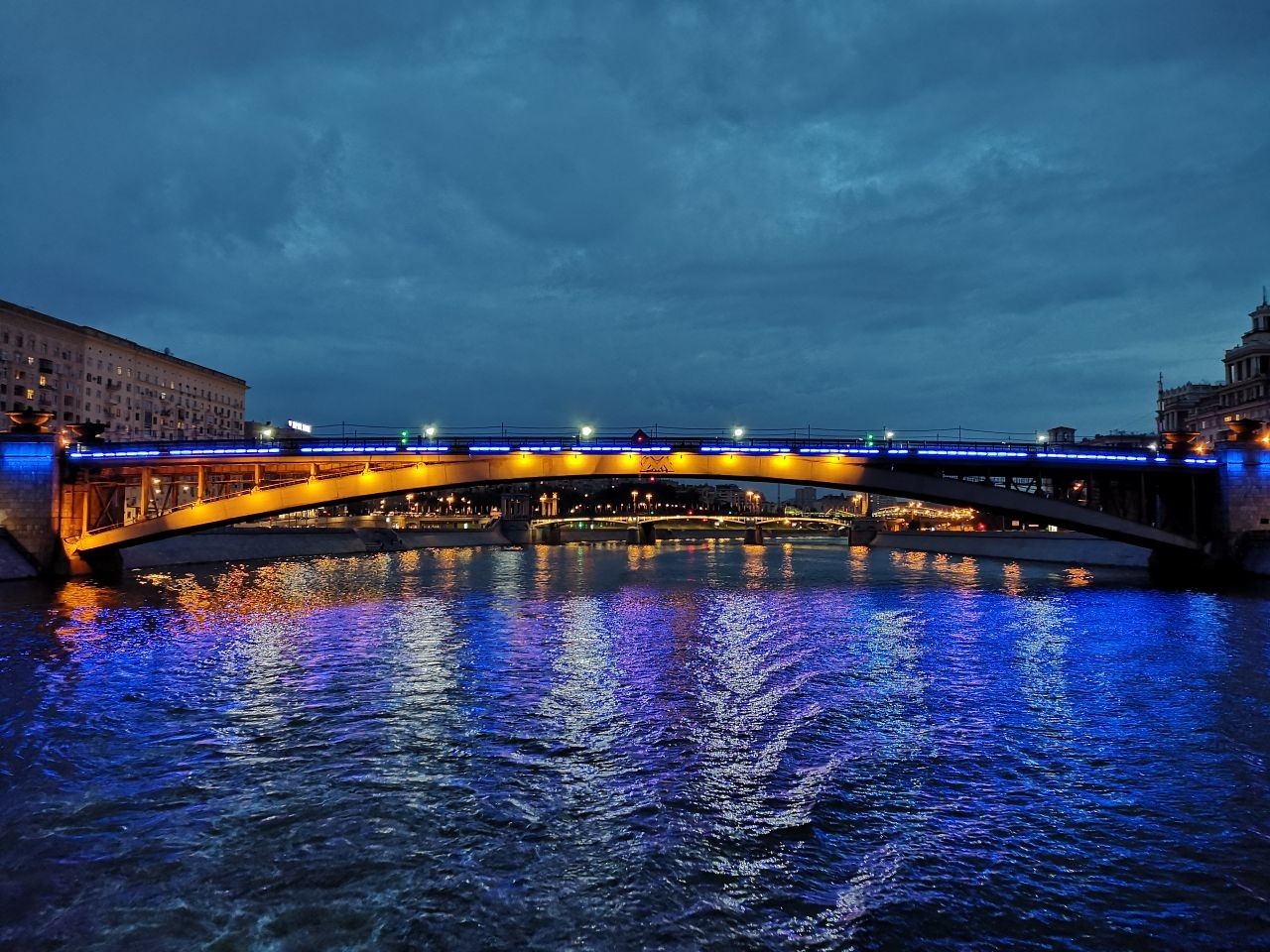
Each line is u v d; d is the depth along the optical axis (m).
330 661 32.41
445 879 13.36
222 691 26.80
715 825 15.64
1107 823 15.80
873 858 14.27
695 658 33.53
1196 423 150.75
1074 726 22.84
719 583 78.50
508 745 20.84
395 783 17.86
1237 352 144.25
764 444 66.38
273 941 11.48
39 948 11.24
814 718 23.67
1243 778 18.34
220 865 13.82
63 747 20.44
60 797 16.91
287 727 22.47
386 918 12.11
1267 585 64.62
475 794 17.20
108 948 11.27
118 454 66.44
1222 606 53.38
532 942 11.51
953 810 16.45
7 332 127.00
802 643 38.16
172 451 65.88
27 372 130.75
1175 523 75.00
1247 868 13.91
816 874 13.64
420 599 59.88
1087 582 76.81
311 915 12.17
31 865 13.77
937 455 67.12
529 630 42.41
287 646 36.44
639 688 27.62
